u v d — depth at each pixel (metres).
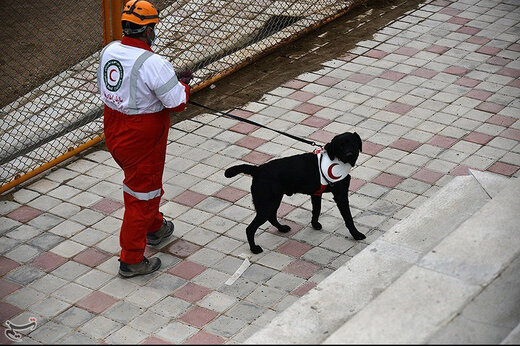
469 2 11.99
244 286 6.40
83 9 12.04
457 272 4.92
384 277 5.46
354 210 7.36
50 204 7.68
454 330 4.46
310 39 11.04
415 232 6.02
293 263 6.68
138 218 6.35
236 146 8.56
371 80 9.84
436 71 9.98
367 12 11.81
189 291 6.36
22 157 8.42
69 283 6.52
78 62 10.41
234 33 11.05
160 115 6.19
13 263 6.79
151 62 5.97
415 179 7.82
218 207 7.53
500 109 9.06
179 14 11.52
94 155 8.58
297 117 9.08
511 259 5.02
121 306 6.21
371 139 8.55
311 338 4.85
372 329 4.44
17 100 9.54
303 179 6.48
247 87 9.84
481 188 6.68
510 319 4.66
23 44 10.95
